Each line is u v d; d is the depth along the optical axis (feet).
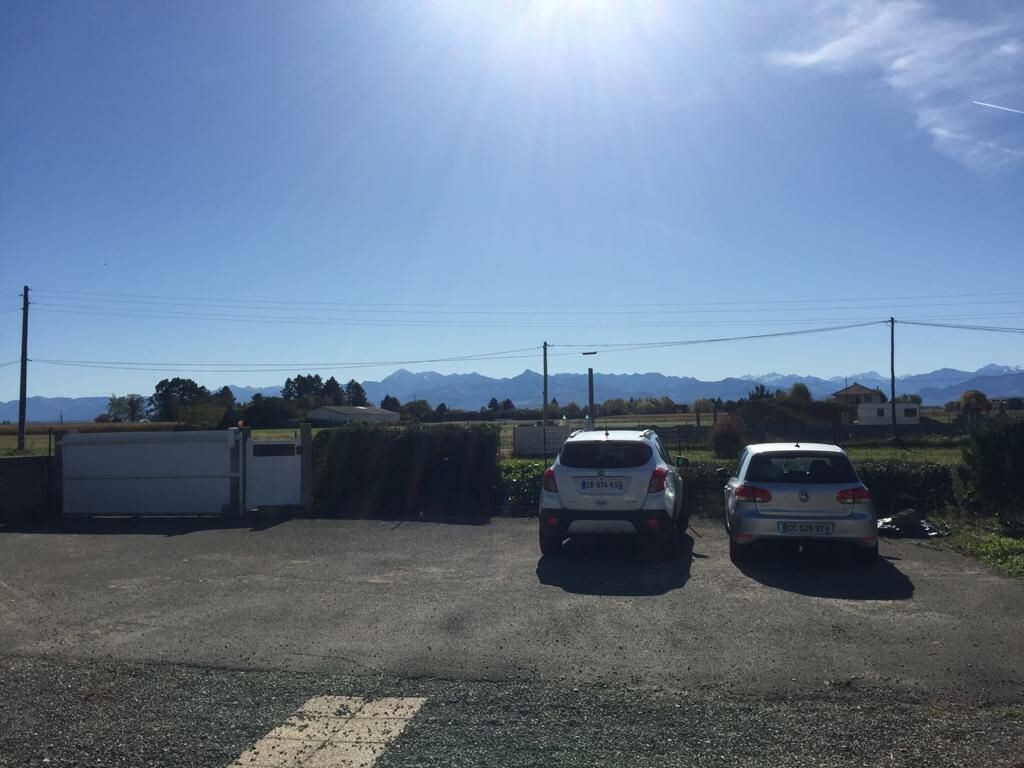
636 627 27.40
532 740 18.12
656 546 40.83
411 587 33.91
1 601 32.40
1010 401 229.04
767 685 21.71
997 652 24.22
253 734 18.66
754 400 178.19
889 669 22.85
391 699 20.92
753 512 37.32
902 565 37.58
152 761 17.25
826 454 38.22
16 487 58.23
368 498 59.88
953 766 16.61
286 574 36.94
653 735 18.37
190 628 27.99
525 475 58.85
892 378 185.26
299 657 24.62
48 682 22.49
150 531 51.67
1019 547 39.63
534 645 25.52
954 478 50.75
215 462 58.13
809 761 16.88
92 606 31.35
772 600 30.94
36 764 17.12
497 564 38.81
